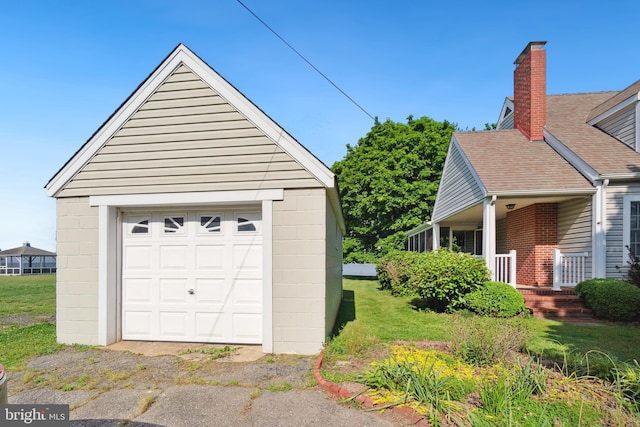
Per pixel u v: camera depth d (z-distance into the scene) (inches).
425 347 205.2
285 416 125.3
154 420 124.4
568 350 201.0
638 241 337.4
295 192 204.4
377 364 156.7
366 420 121.3
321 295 199.2
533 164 393.7
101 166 220.2
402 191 861.8
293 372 169.3
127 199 217.3
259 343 217.2
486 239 361.1
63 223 223.5
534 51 458.3
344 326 273.7
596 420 110.7
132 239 230.8
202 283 224.2
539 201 387.5
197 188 211.8
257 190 207.0
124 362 185.3
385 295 479.5
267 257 203.9
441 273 323.6
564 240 387.5
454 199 509.7
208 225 225.6
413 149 903.7
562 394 127.8
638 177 328.5
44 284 824.9
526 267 427.8
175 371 171.9
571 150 386.6
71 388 151.6
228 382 157.2
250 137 209.3
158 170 215.5
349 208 1008.9
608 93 545.0
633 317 283.6
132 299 229.3
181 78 215.8
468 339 175.6
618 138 405.1
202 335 222.4
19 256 1706.4
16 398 142.9
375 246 920.9
